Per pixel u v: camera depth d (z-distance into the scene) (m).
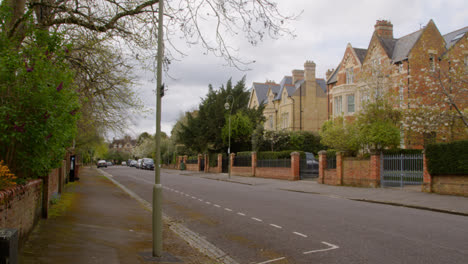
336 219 11.12
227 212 13.00
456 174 16.56
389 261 6.58
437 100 21.59
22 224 6.78
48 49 8.89
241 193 20.30
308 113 51.00
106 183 27.45
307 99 51.19
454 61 22.41
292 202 15.83
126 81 13.02
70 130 8.45
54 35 9.04
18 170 7.72
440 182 17.36
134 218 11.76
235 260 7.08
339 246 7.72
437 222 10.56
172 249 7.84
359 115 24.53
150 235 9.26
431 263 6.39
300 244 8.01
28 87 6.93
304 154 33.12
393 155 20.69
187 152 65.69
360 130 23.91
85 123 15.39
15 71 7.11
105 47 12.00
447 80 22.30
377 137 22.11
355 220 10.91
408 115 23.39
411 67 30.34
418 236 8.58
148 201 17.05
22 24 8.95
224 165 47.16
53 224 9.34
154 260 6.77
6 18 7.86
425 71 23.11
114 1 10.62
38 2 9.92
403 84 29.67
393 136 22.22
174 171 58.09
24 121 6.75
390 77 27.25
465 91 21.48
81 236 8.25
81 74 12.16
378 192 19.03
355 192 19.67
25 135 6.84
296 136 42.19
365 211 12.95
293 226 10.06
